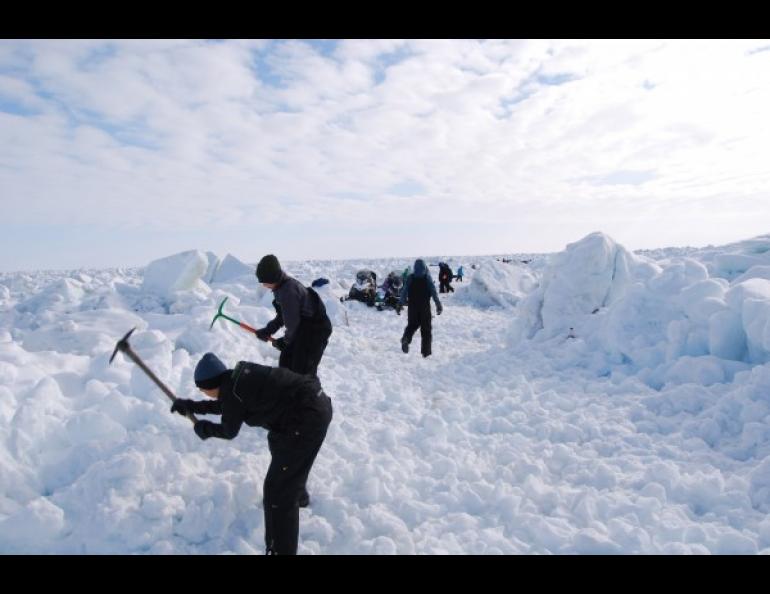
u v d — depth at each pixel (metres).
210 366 2.95
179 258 12.79
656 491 3.73
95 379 5.10
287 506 2.88
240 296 13.41
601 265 8.61
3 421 4.03
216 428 2.95
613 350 7.18
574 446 4.75
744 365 5.72
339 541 3.23
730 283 7.84
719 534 3.18
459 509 3.70
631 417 5.33
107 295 11.92
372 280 16.48
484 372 7.97
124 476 3.39
